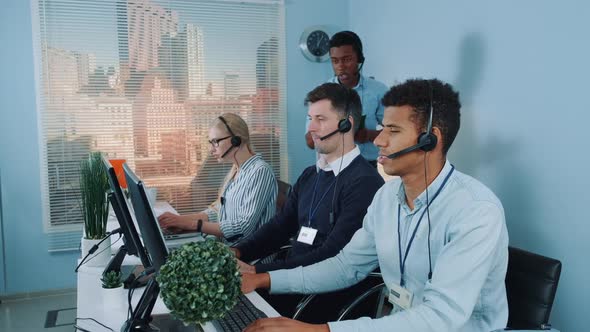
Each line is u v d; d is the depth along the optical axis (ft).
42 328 10.62
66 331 10.46
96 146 12.61
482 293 4.45
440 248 4.59
